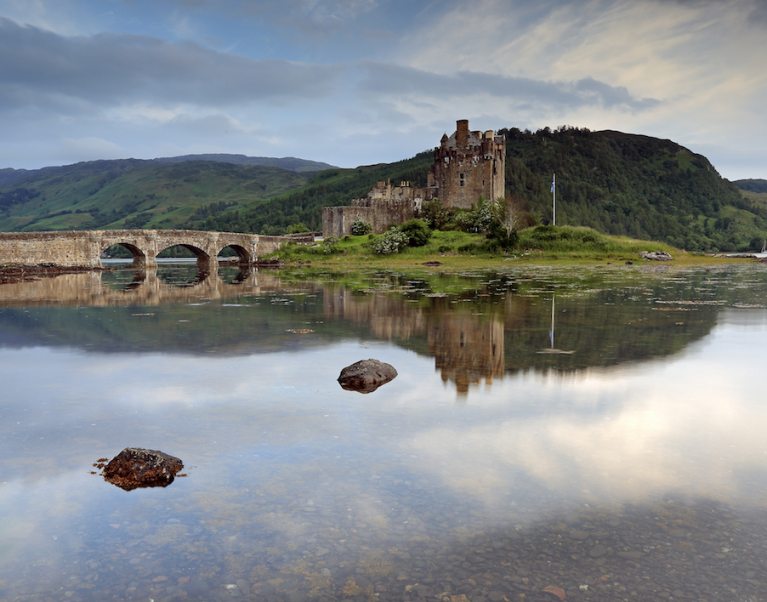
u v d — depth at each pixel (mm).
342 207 110875
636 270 75500
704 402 15484
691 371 18953
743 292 45312
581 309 34375
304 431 13438
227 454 12141
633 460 11562
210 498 10164
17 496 10383
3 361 21375
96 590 7734
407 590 7617
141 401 16094
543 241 96188
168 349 23359
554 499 9938
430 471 11102
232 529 9148
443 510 9609
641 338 24969
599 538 8742
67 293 47250
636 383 17453
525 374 18641
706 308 34750
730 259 97188
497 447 12297
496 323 29203
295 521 9336
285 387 17359
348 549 8547
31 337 26234
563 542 8641
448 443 12555
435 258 92938
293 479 10852
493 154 116938
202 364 20625
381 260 93188
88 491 10531
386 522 9258
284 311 34656
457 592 7559
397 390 16859
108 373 19391
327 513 9570
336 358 21453
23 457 12148
